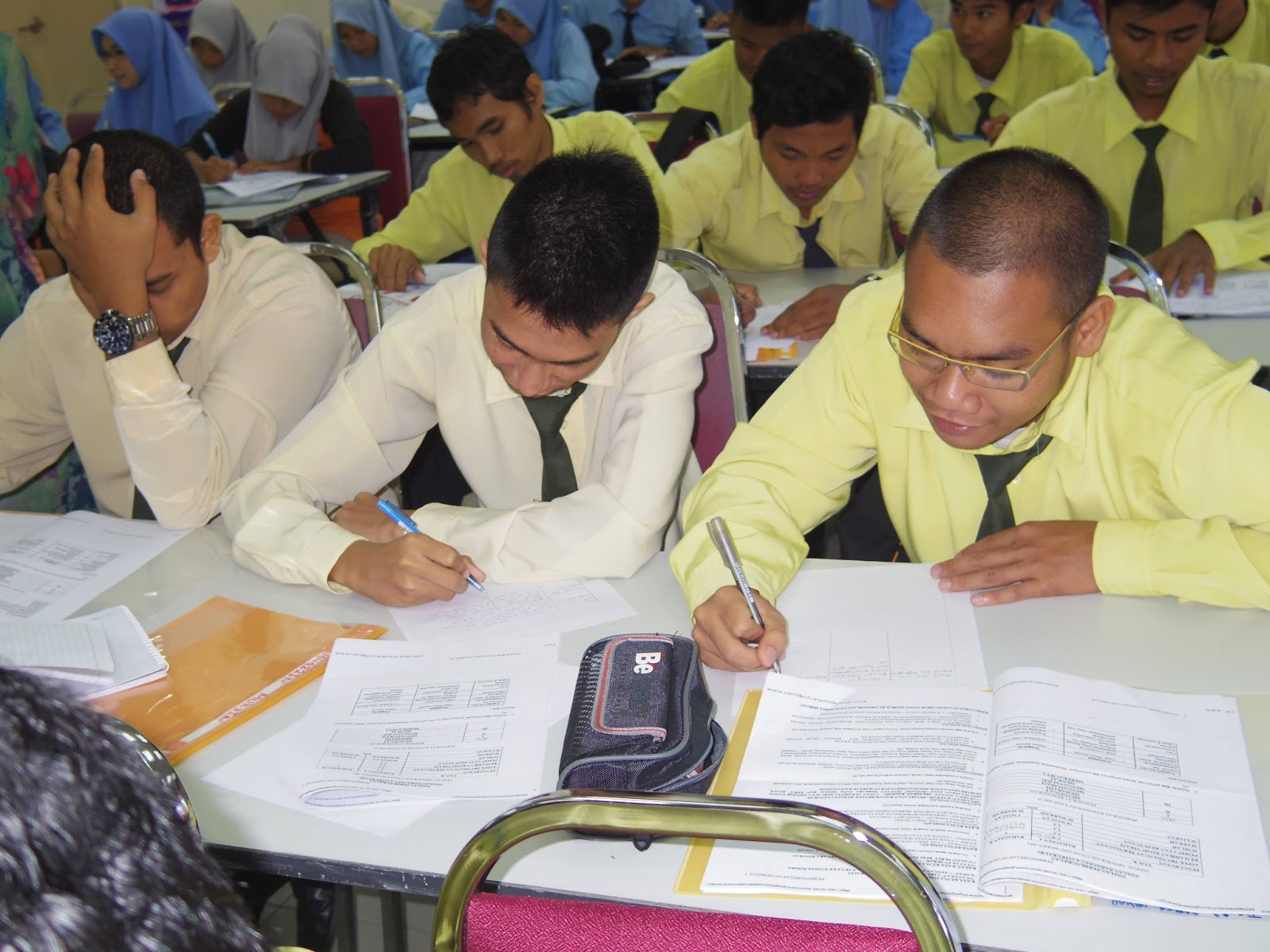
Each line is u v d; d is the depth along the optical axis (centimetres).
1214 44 404
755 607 121
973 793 96
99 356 183
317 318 183
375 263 291
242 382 174
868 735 104
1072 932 83
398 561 137
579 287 127
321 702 117
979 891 87
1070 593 127
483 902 76
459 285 166
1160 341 136
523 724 111
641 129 376
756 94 260
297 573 142
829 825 70
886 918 85
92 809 41
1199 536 125
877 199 288
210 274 181
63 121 547
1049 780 94
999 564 130
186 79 544
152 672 123
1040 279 113
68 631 130
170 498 161
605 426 164
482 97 288
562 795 74
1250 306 228
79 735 43
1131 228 292
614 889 90
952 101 427
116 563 152
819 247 290
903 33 564
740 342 190
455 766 105
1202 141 282
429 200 337
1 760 40
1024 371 116
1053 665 115
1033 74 412
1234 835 90
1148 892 84
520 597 138
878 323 149
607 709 101
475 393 165
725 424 193
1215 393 128
